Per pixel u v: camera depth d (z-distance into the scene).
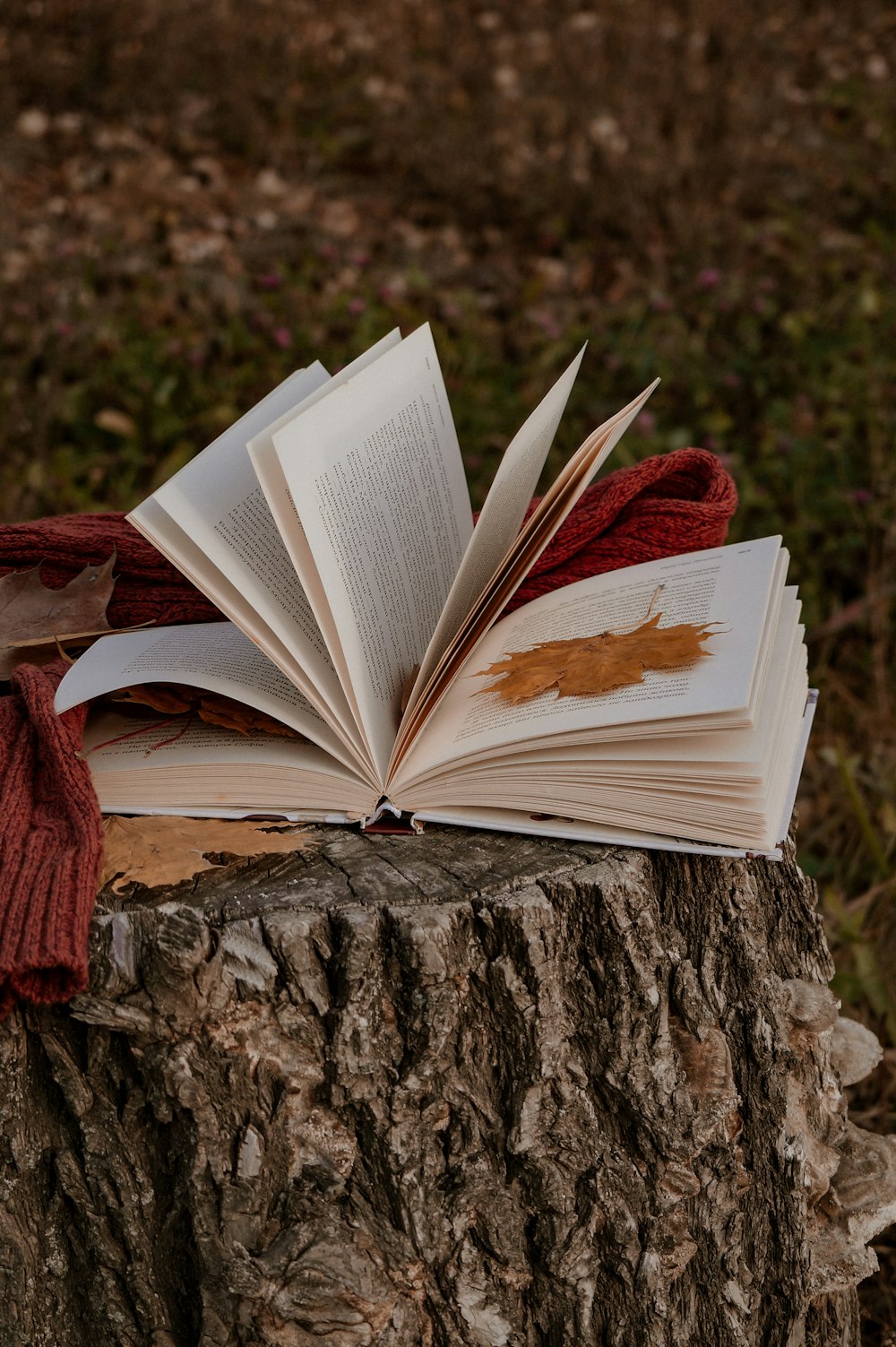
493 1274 1.29
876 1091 1.57
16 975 1.21
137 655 1.33
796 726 1.34
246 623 1.26
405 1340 1.29
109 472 2.29
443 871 1.28
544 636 1.35
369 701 1.28
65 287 2.67
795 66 4.21
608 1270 1.31
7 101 3.45
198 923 1.25
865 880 1.73
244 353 2.49
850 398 2.44
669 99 3.61
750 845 1.25
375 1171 1.28
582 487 1.30
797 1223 1.33
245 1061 1.26
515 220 3.29
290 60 3.82
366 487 1.29
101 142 3.36
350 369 1.31
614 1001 1.28
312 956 1.25
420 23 4.16
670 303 2.73
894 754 1.84
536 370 2.54
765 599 1.31
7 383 2.38
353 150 3.61
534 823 1.29
